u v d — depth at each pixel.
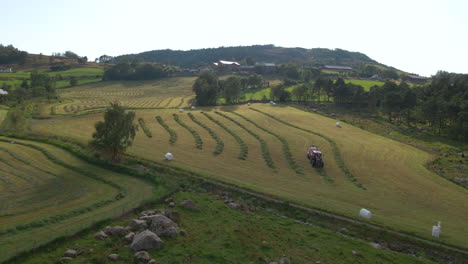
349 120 104.31
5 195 32.75
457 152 73.25
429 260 26.22
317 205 36.28
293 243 25.33
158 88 184.38
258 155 58.38
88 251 20.47
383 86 126.94
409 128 99.12
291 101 135.25
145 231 22.09
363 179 49.06
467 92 107.75
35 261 19.38
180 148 59.06
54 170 42.22
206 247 22.50
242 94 158.38
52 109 96.94
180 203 32.12
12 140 57.28
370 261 23.53
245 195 38.38
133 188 36.81
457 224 34.38
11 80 165.00
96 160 46.28
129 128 47.81
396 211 37.03
